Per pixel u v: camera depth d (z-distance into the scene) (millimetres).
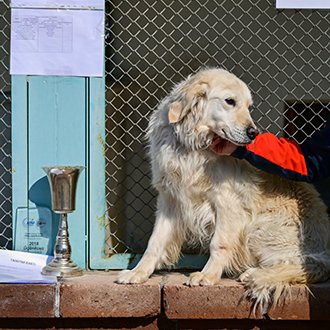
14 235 3943
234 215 3783
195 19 4547
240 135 3666
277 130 4539
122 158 4180
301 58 4551
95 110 3949
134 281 3703
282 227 3807
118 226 4125
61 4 3918
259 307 3660
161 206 3879
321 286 3670
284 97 4547
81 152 3957
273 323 3701
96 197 3963
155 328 3729
